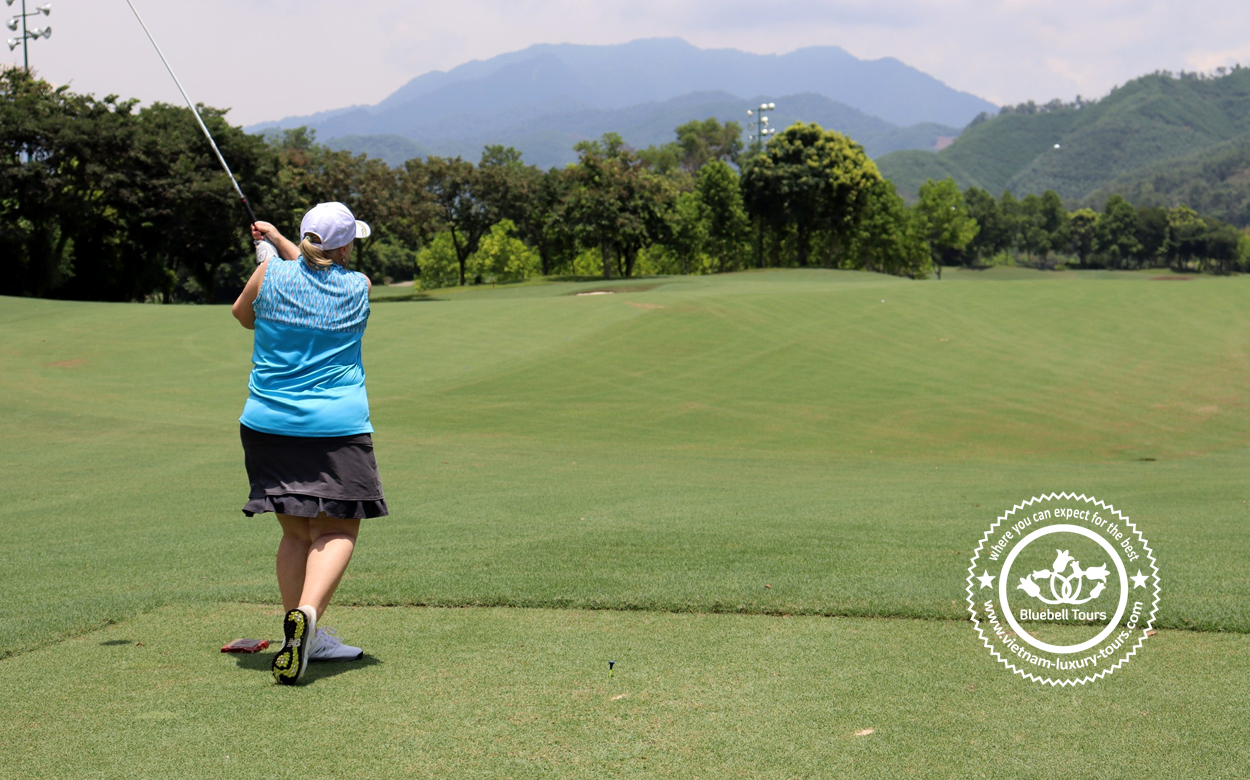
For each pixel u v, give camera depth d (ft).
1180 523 23.71
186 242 161.99
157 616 14.43
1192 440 59.82
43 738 9.21
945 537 20.95
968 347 86.84
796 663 11.54
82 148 145.89
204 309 105.81
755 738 9.14
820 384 74.18
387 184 182.50
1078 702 10.09
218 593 15.93
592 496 31.48
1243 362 81.00
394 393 70.13
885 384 74.33
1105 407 68.03
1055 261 590.14
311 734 9.29
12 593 16.93
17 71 151.84
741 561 18.04
